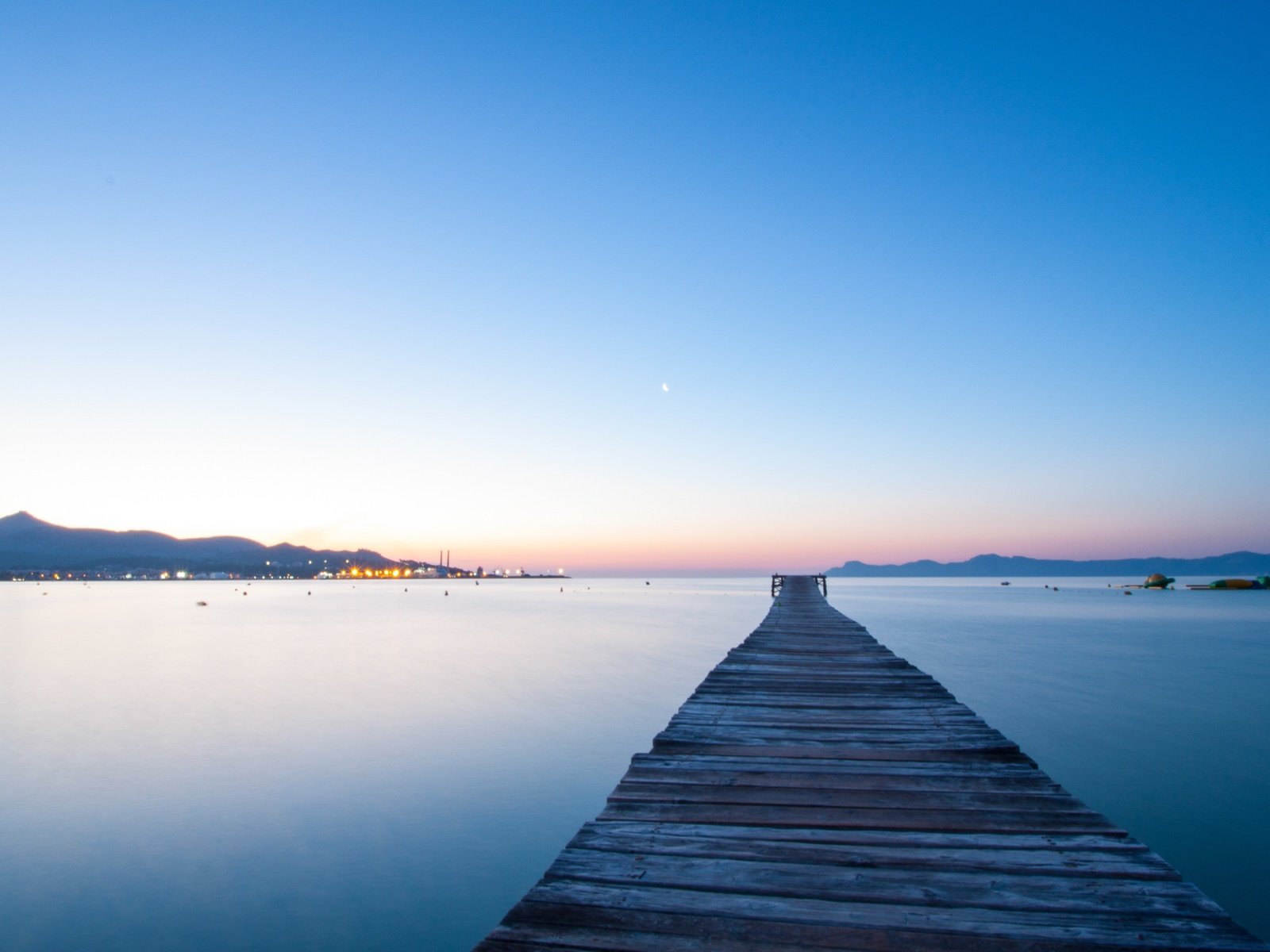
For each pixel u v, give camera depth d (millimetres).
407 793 11172
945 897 3412
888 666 11125
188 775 12109
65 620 59844
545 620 56375
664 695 19953
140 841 9250
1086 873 3684
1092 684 20516
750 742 6453
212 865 8539
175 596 132875
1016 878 3627
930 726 7086
